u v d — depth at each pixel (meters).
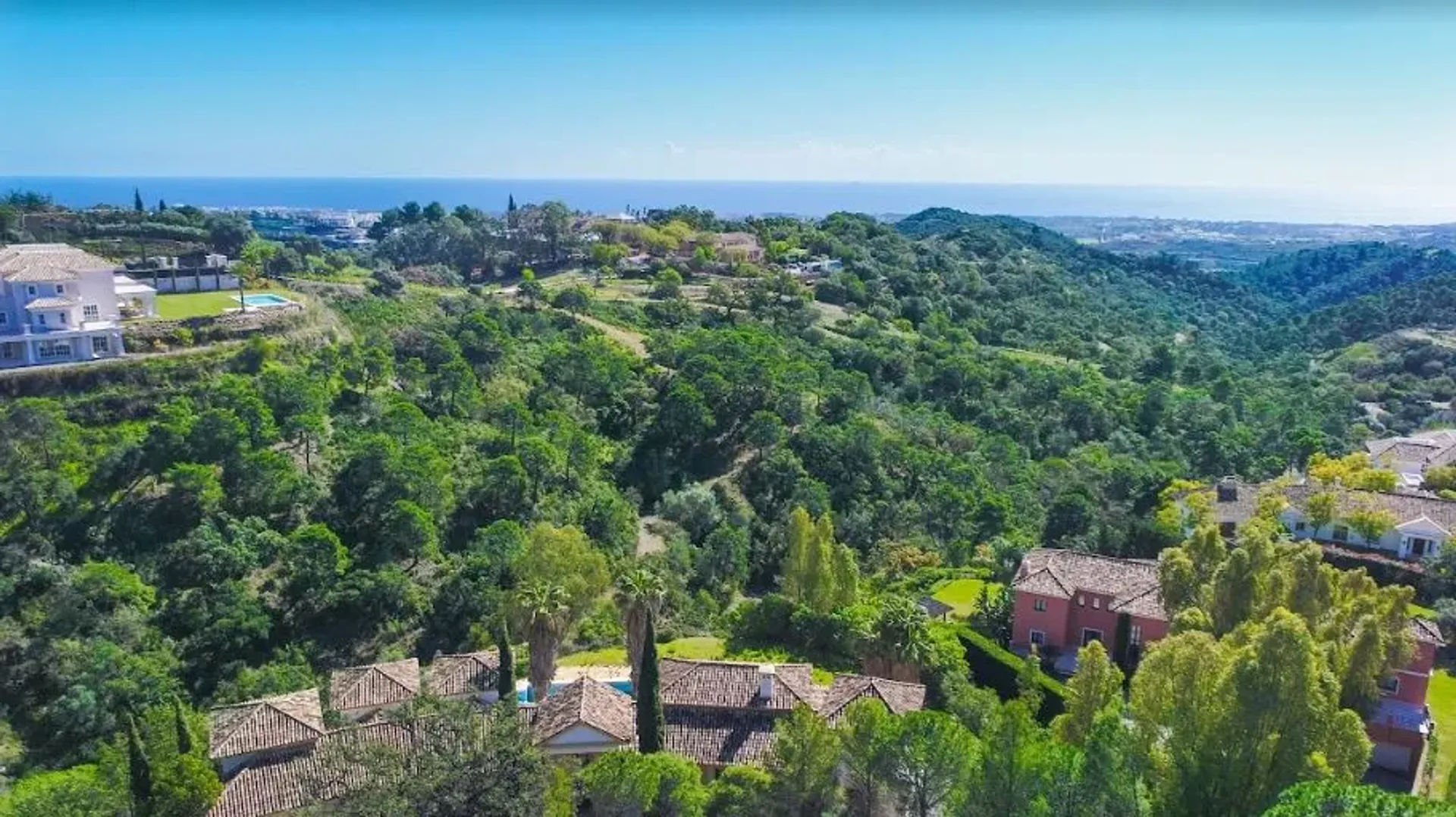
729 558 82.19
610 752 40.22
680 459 99.62
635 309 144.38
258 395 84.12
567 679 58.78
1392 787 49.62
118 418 81.69
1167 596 56.84
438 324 114.50
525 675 60.56
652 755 41.06
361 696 52.69
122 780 48.75
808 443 101.12
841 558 67.12
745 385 107.19
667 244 192.38
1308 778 35.09
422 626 69.44
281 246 157.75
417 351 106.06
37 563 64.81
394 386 97.56
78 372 82.88
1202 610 53.56
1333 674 43.16
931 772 36.34
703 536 88.38
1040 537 90.62
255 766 46.69
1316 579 50.28
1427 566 72.50
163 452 73.94
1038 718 53.84
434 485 76.94
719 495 94.81
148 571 67.50
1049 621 63.97
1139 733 39.38
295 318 101.19
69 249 95.25
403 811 32.12
